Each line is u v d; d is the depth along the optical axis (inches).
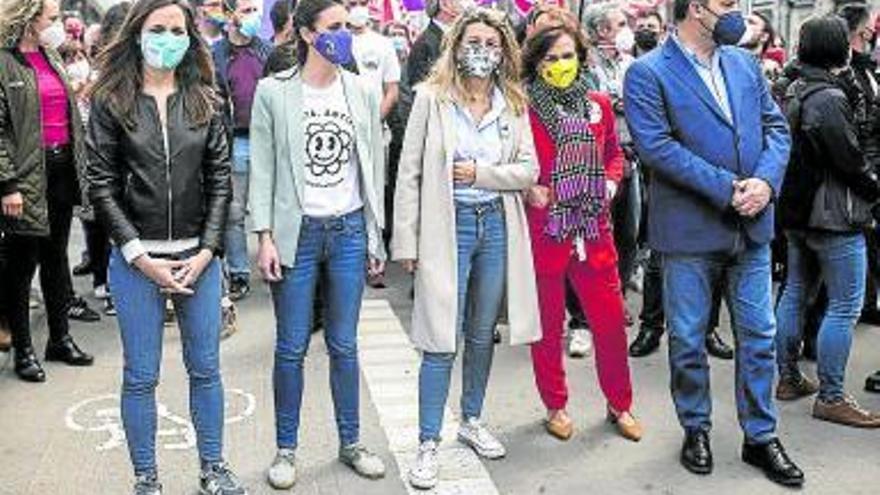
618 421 180.5
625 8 249.9
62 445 175.9
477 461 168.6
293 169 151.2
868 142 185.8
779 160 158.9
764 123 163.3
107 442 177.5
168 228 141.9
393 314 261.0
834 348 181.5
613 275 176.9
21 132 201.0
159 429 183.2
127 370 145.0
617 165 183.2
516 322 162.1
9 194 198.7
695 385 165.0
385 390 202.8
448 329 156.9
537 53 173.5
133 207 140.9
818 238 180.9
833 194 176.6
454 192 157.9
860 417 181.8
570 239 173.3
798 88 181.2
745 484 159.5
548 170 173.2
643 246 265.0
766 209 158.7
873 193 177.5
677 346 164.7
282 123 151.1
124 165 141.5
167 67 139.0
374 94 158.1
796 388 196.9
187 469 165.9
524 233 162.4
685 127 157.9
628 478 162.2
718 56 161.5
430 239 156.4
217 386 150.9
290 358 157.6
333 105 153.7
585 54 177.9
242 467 166.4
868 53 222.8
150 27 137.6
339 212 154.6
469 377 170.9
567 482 160.9
